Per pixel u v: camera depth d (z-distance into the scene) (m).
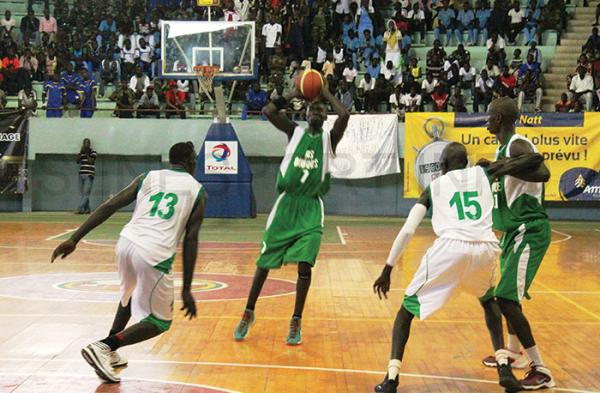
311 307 8.77
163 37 20.44
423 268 5.61
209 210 19.69
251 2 25.06
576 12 26.03
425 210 5.64
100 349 5.59
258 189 22.64
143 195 5.94
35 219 20.34
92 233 17.12
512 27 24.75
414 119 21.31
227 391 5.50
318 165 7.23
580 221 21.36
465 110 22.11
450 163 5.88
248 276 11.09
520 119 21.00
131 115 22.77
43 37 25.05
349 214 22.48
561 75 24.03
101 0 26.00
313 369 6.15
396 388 5.51
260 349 6.79
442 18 25.42
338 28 25.14
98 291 9.57
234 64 20.55
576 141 20.94
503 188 6.03
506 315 5.83
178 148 6.12
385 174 21.62
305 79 7.30
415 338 7.28
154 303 5.77
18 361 6.25
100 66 24.52
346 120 7.33
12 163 22.11
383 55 24.17
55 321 7.79
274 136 22.03
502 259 6.02
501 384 5.53
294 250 7.10
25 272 11.23
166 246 5.77
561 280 11.05
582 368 6.28
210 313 8.34
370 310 8.62
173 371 6.02
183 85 23.38
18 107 22.70
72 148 22.25
